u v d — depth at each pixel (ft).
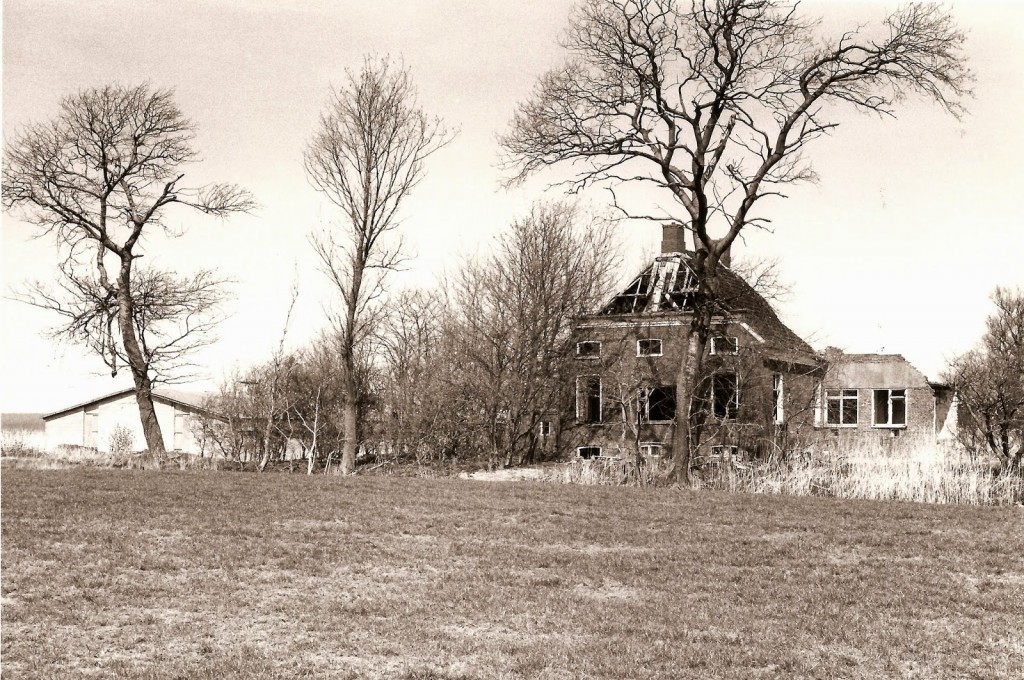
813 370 137.18
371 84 135.03
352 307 134.82
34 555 52.90
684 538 61.72
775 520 67.51
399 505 71.56
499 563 54.95
